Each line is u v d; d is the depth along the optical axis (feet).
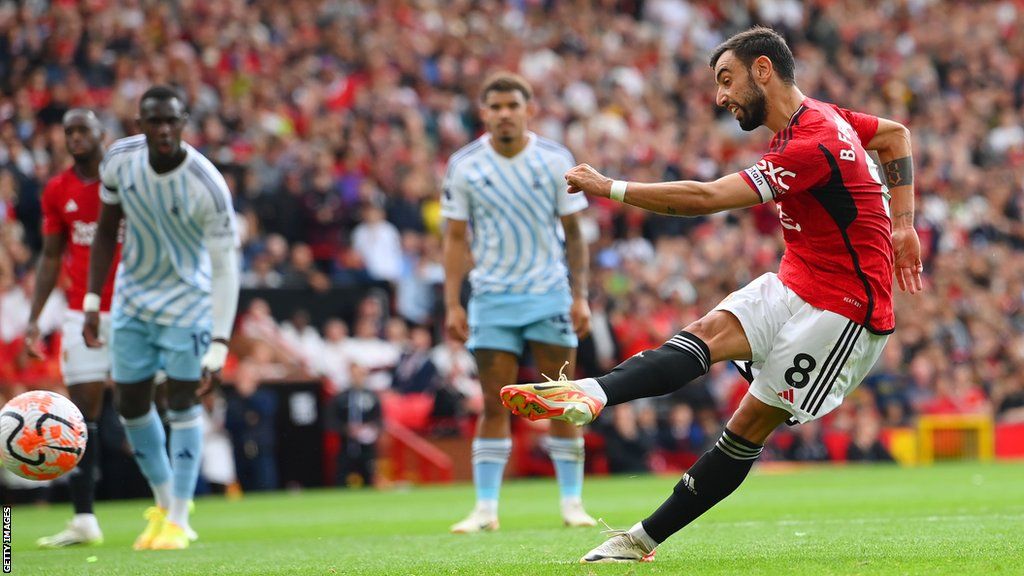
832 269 40.55
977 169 209.97
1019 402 166.30
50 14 147.43
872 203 40.52
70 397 64.80
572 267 67.05
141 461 62.08
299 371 122.42
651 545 42.24
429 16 190.80
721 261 162.91
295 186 144.46
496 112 65.72
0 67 144.56
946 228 188.34
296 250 136.67
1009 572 37.63
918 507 76.07
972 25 243.81
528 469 131.13
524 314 65.46
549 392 37.24
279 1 176.65
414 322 144.36
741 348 40.55
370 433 122.42
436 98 172.24
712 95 203.82
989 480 108.88
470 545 54.29
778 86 41.34
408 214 151.43
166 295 60.13
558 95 186.09
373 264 143.33
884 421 154.51
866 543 48.52
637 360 39.58
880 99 215.72
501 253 66.03
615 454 134.92
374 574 42.68
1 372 110.63
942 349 165.07
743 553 45.39
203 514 86.99
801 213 40.68
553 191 65.98
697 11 220.23
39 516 90.74
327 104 166.20
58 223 66.08
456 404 128.47
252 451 115.44
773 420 41.37
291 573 44.45
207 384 58.23
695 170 179.11
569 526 65.77
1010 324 177.88
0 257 114.21
